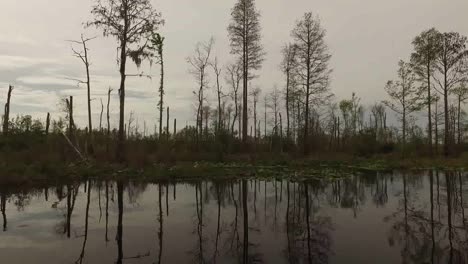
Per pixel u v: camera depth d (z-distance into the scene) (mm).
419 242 8117
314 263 6773
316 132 41250
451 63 32500
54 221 10414
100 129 40156
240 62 33875
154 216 11141
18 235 8891
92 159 23891
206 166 23266
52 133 30469
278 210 12117
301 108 37875
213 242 8305
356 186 18109
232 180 20203
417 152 35719
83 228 9609
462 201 13609
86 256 7316
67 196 14828
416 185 18312
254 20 33469
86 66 26953
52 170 20047
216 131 34688
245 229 9531
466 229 9352
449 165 28047
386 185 18422
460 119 52312
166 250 7699
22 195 15000
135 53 22844
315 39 32156
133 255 7379
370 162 30250
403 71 35719
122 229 9531
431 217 10844
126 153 24469
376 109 64188
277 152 33438
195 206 12805
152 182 19297
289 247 7871
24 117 29781
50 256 7312
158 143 31438
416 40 33906
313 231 9250
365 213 11539
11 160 21109
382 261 6879
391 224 9977
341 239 8453
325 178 21234
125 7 22516
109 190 16500
